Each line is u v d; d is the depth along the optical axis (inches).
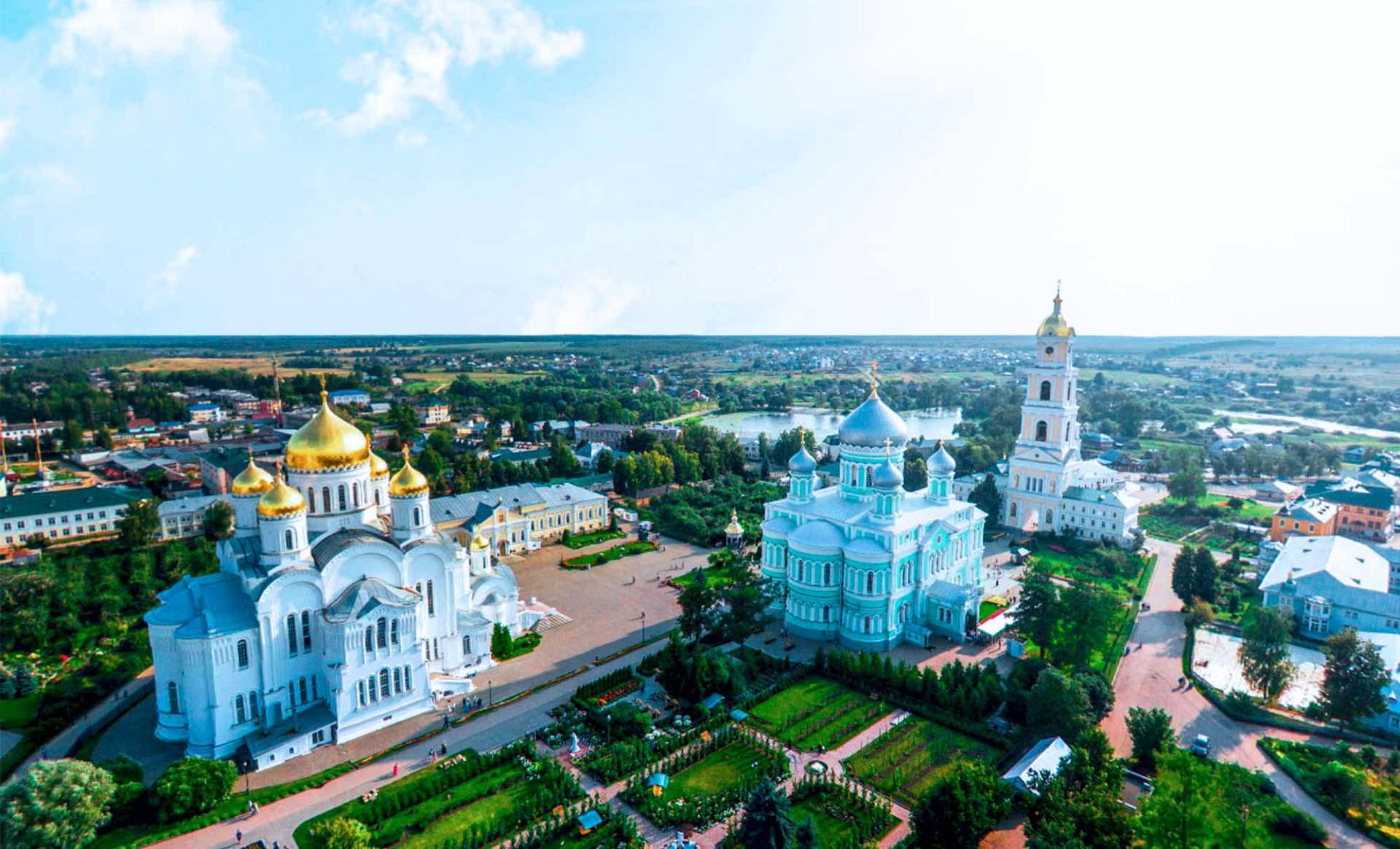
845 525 4633.4
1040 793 2854.3
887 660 3909.9
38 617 4414.4
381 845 2775.6
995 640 4608.8
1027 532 6939.0
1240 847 2443.4
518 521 6338.6
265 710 3420.3
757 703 3799.2
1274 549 5738.2
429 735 3531.0
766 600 4707.2
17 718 3651.6
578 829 2874.0
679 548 6486.2
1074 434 7190.0
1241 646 3998.5
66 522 6446.9
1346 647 3526.1
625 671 4047.7
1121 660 4370.1
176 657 3383.4
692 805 2955.2
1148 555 6230.3
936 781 3154.5
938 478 5216.5
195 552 5762.8
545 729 3543.3
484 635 4158.5
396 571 3809.1
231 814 2920.8
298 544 3555.6
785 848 2487.7
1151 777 3149.6
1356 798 2977.4
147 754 3331.7
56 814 2513.5
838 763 3319.4
